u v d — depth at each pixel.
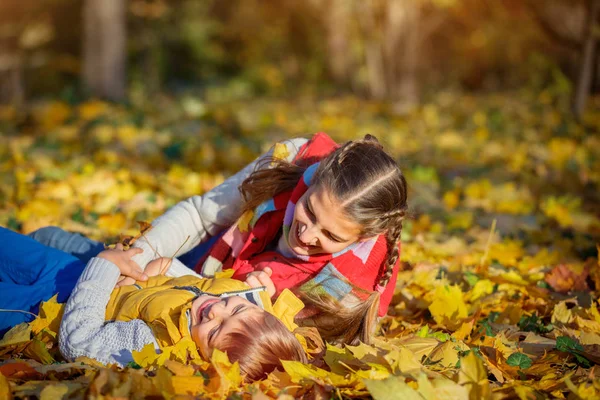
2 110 8.91
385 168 2.39
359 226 2.34
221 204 2.81
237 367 2.07
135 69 15.41
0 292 2.59
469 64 17.27
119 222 4.02
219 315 2.27
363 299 2.55
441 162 7.33
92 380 1.93
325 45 17.81
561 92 12.48
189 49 18.44
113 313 2.49
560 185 6.15
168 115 9.30
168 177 5.39
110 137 7.02
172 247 2.77
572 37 10.40
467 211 5.23
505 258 3.85
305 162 2.76
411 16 12.97
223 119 9.24
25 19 16.41
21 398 2.00
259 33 19.52
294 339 2.28
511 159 7.31
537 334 2.87
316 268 2.59
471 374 2.04
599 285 3.40
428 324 3.01
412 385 2.10
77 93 9.81
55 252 2.78
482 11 15.50
